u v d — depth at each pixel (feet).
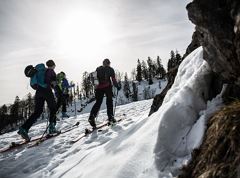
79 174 13.02
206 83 12.05
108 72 27.02
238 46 8.47
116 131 22.65
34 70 26.13
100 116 40.04
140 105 49.55
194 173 8.47
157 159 10.02
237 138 7.67
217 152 8.03
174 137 10.67
